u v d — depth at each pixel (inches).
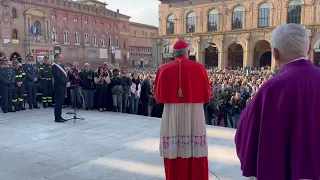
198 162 146.9
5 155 225.8
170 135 145.2
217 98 427.8
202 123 147.4
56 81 340.8
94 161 211.5
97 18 2345.0
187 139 144.9
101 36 2407.7
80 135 286.8
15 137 278.8
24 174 187.8
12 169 196.5
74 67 459.5
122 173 188.4
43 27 1883.6
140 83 469.7
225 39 1567.4
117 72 437.7
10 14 1686.8
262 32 1450.5
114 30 2559.1
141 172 189.9
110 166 201.3
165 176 166.4
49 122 347.3
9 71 407.5
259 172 72.7
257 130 75.9
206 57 1934.1
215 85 520.7
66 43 2070.6
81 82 452.8
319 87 73.1
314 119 71.7
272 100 72.9
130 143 257.9
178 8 1732.3
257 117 76.0
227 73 1044.5
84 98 444.8
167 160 147.9
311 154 70.9
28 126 325.1
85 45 2223.2
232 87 487.2
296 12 1381.6
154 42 1814.7
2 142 261.6
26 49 1774.1
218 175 184.4
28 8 1780.3
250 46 1493.6
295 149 71.0
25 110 434.0
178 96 141.3
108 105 437.4
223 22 1585.9
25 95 470.9
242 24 1539.1
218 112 410.9
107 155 225.0
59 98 344.5
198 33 1637.6
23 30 1765.5
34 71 446.3
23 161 212.4
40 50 1845.5
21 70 431.8
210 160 211.9
